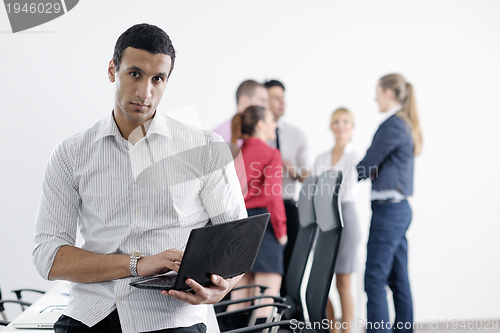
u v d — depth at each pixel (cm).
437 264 356
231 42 345
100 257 115
